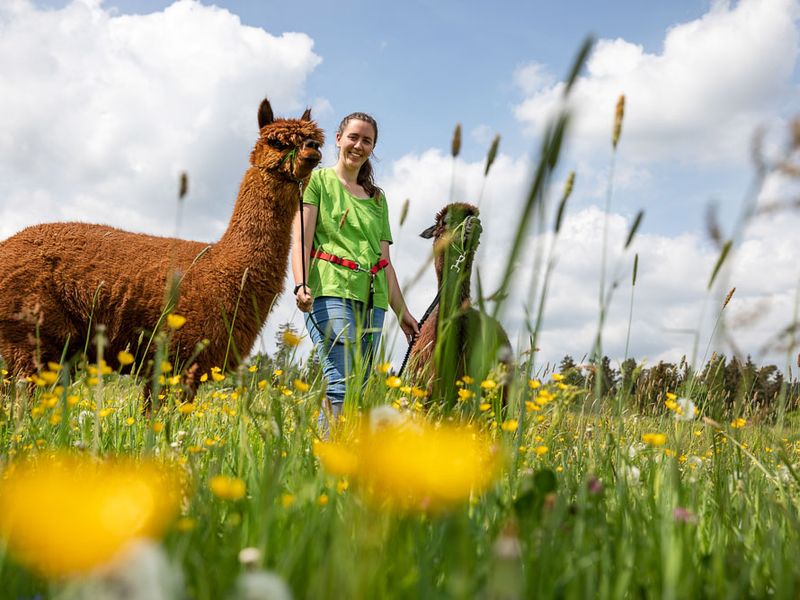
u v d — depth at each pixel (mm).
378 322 5266
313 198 5297
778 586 1371
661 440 2174
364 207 5395
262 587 784
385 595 1204
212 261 5945
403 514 1396
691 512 1854
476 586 1238
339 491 1909
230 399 3781
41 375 2672
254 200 6062
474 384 1727
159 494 874
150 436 2115
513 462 2090
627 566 1388
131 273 5992
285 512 1600
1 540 1234
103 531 693
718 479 2164
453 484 963
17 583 1246
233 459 2375
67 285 6020
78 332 6133
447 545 1449
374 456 1089
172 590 721
